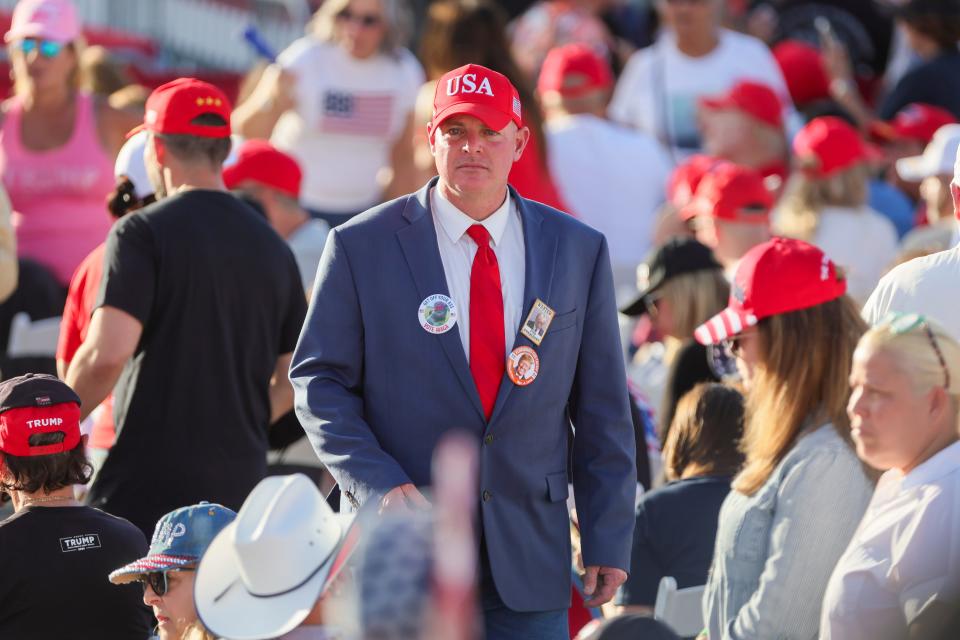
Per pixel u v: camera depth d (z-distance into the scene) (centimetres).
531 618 1336
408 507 1232
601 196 2964
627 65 3791
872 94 4228
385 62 3039
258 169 2364
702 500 1537
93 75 2561
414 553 791
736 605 1319
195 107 1695
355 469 1272
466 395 1311
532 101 2602
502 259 1344
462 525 718
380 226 1344
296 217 2416
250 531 1098
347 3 2967
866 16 4203
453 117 1312
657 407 2141
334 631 1077
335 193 3072
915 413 1118
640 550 1538
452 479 716
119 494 1650
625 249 2986
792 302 1345
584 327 1373
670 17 3459
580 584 1594
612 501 1355
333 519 1132
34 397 1496
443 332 1313
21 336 2164
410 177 3084
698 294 1966
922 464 1125
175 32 3669
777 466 1321
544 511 1340
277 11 3841
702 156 2980
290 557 1094
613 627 1092
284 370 1748
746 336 1379
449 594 724
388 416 1320
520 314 1334
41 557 1465
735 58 3462
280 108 2998
